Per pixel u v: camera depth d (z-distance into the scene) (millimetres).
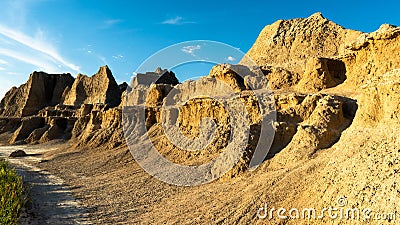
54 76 89938
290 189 13227
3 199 14609
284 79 35156
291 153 17062
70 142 55906
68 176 27469
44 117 68750
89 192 21281
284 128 19797
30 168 32875
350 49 28094
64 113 69562
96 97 76688
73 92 81750
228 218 13148
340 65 30859
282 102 24266
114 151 35781
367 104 14797
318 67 30219
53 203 18781
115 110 45750
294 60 46094
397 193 9094
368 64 25703
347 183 10758
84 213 16797
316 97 21531
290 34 52250
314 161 14984
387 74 13844
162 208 16562
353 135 13641
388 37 23891
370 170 10461
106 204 18297
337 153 13195
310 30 50000
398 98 12953
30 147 54312
